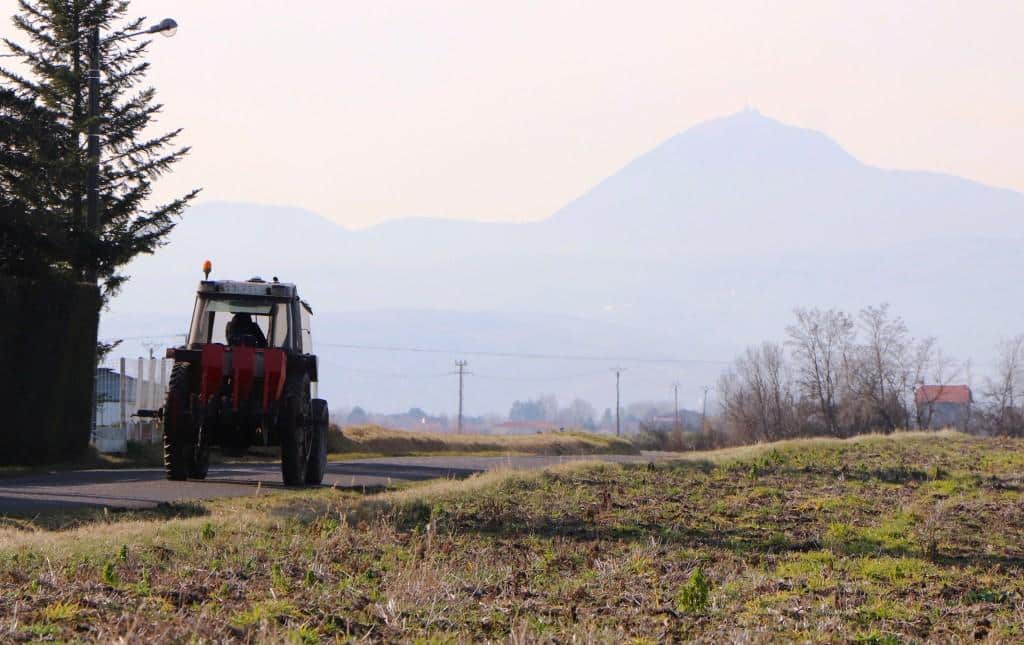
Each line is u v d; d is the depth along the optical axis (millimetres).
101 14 104562
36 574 32938
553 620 31156
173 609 29328
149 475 73750
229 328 67812
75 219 102875
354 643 26844
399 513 50000
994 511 59656
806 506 59875
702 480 71000
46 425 83500
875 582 39875
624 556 42438
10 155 100062
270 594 31828
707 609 33562
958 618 34781
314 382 71562
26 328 82250
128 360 108750
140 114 108688
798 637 30578
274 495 58219
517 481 65875
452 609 31625
